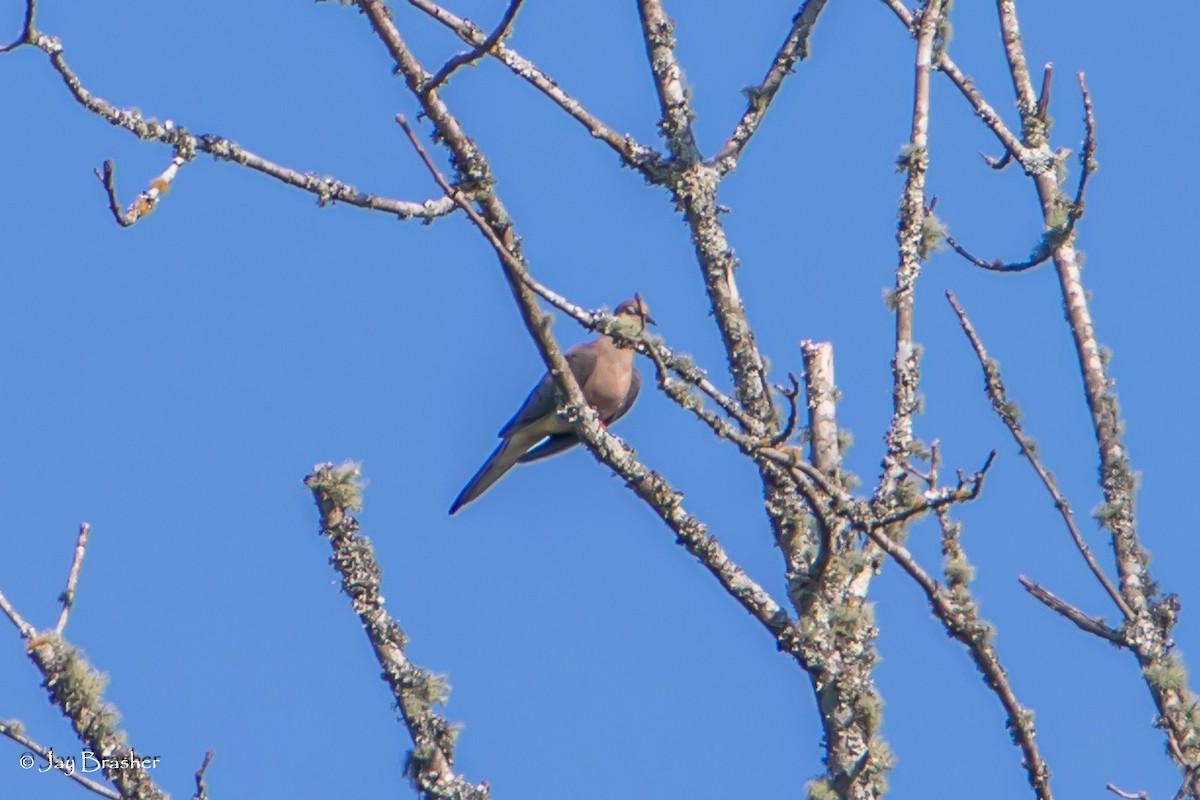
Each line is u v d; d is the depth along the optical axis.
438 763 10.59
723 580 11.08
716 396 10.20
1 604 9.99
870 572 11.09
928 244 11.87
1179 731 10.53
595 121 12.42
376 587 11.08
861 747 10.48
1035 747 10.09
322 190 11.11
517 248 11.31
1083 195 12.17
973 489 9.66
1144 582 11.29
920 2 12.49
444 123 11.13
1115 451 11.78
